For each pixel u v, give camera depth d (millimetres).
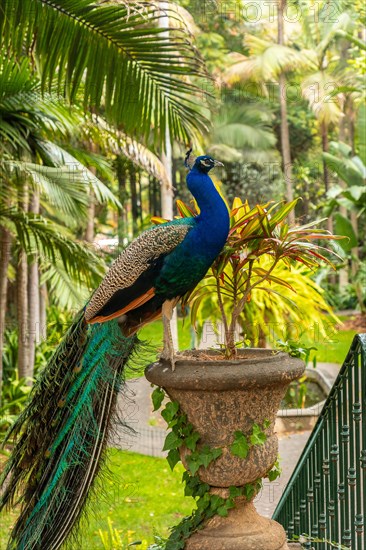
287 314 8062
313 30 17016
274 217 3258
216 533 3264
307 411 8484
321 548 3928
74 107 7285
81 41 5207
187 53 6406
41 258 8258
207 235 3168
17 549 3561
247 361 3146
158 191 19109
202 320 7746
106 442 3482
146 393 9320
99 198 7609
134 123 5547
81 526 3598
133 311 3381
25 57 6465
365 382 3350
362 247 18609
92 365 3451
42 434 3611
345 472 3617
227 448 3207
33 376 9586
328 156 14414
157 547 3721
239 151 18656
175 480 7148
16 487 3711
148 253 3191
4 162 6836
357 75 15695
